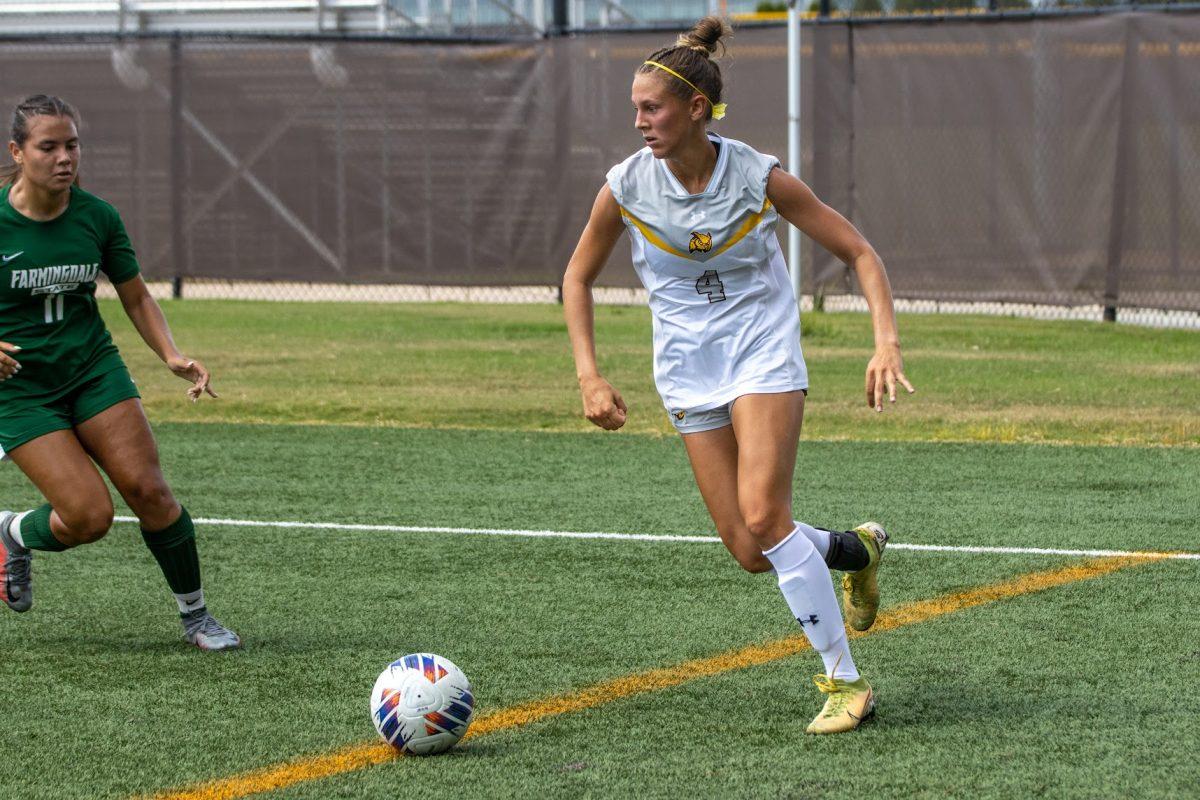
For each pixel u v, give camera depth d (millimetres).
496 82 60969
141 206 64062
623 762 13945
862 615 16859
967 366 43906
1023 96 53656
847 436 33562
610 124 59906
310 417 36938
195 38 62625
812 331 51375
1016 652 17484
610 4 81688
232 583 21328
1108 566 21719
